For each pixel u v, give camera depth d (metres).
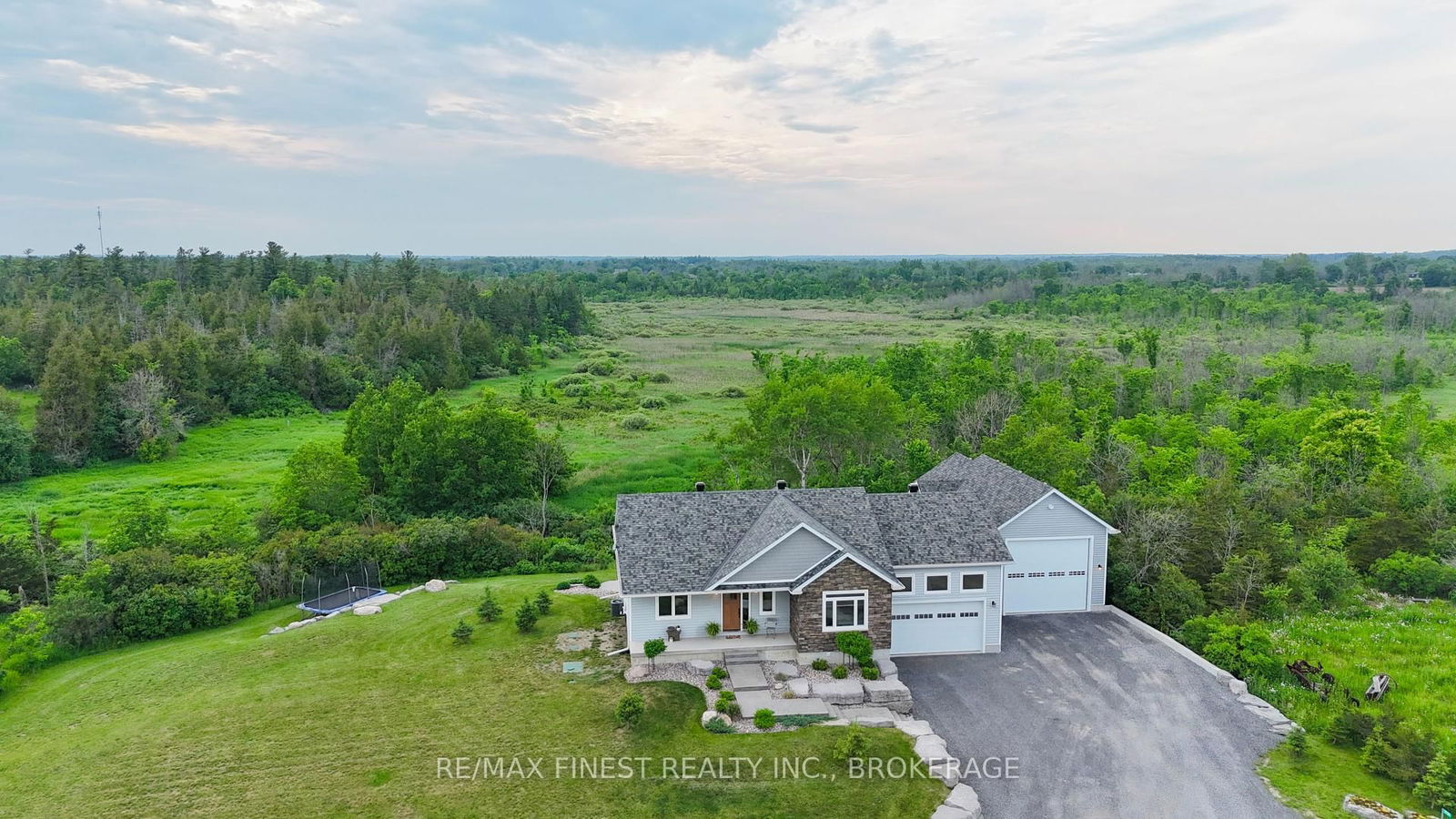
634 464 69.19
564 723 25.67
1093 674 29.16
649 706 26.16
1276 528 41.50
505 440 57.09
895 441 56.41
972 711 26.66
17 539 44.28
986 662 30.23
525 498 57.25
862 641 28.48
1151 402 77.75
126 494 63.44
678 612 30.30
